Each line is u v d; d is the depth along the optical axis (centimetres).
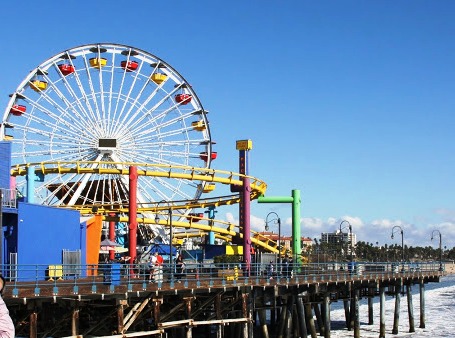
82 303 3669
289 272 5816
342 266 7506
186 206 7862
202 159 9444
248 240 6988
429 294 14250
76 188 8512
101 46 9219
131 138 8994
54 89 8962
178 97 9350
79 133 8881
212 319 4912
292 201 7931
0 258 3788
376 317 8875
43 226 5103
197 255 8544
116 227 8875
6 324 1090
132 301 4022
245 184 7106
